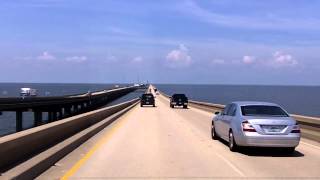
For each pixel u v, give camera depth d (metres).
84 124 21.86
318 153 15.89
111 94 122.88
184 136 21.44
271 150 16.47
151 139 19.88
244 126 15.40
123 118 35.81
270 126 15.32
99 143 18.14
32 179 10.51
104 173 11.62
